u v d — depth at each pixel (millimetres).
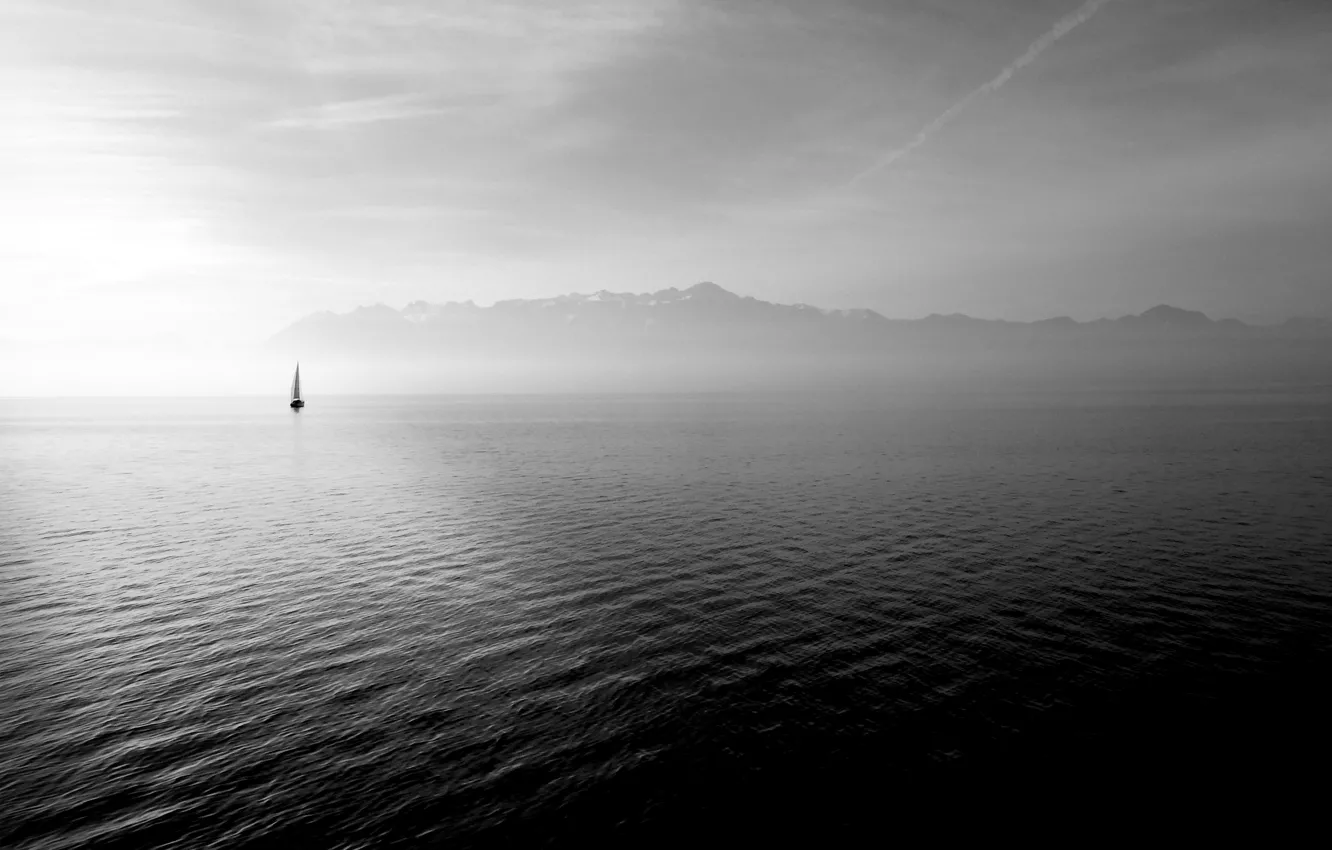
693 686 28750
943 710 26672
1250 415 164875
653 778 22484
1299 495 69688
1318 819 20453
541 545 52969
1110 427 141500
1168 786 22031
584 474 91562
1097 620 35938
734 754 23812
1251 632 34250
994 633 34281
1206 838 19750
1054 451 106000
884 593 40594
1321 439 115625
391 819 20594
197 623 36625
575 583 43250
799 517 62094
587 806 21125
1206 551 49344
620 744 24453
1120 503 66750
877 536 54656
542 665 31016
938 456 102875
